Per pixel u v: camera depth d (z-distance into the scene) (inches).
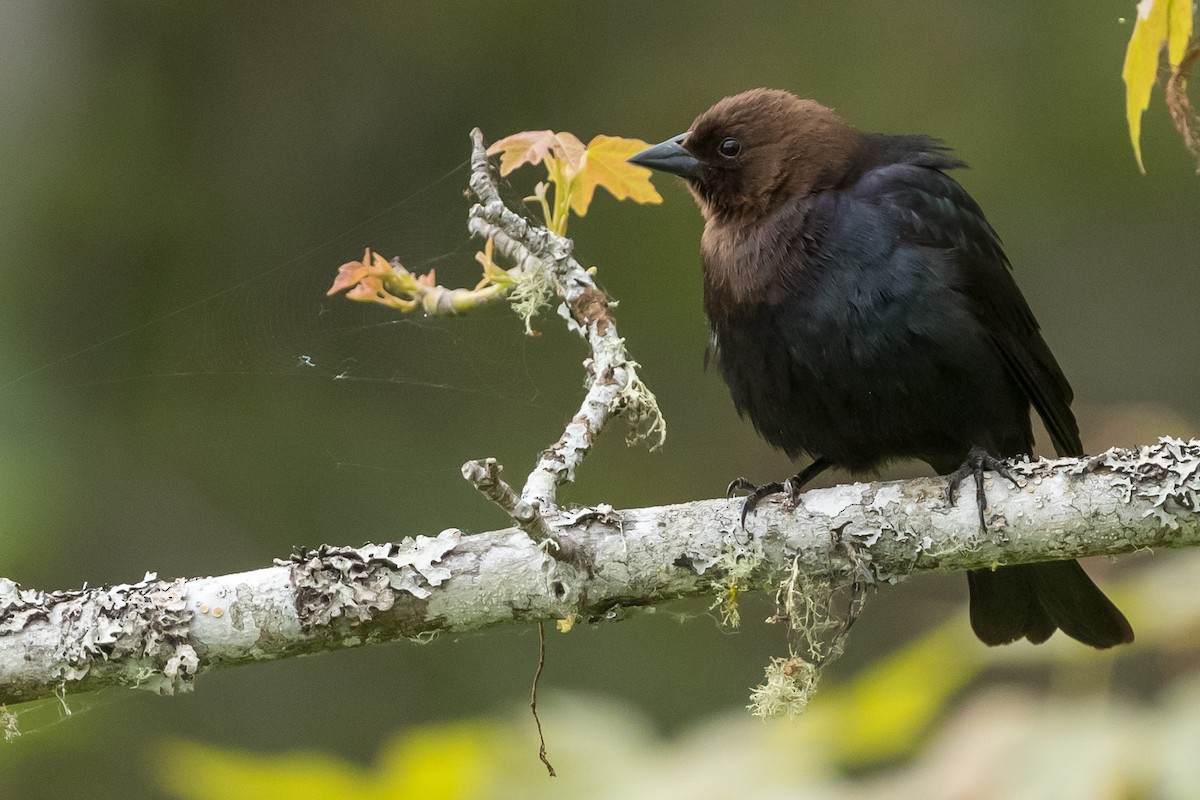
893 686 211.6
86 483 454.6
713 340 293.7
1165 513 218.2
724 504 229.5
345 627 215.0
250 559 464.8
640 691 474.6
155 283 494.3
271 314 380.5
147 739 437.1
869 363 267.6
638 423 246.2
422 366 414.3
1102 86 553.6
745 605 492.4
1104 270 564.4
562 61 548.1
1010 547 225.1
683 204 538.9
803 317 269.6
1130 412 266.4
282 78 531.2
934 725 214.5
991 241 286.5
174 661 211.0
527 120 541.3
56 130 498.6
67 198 490.3
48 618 212.2
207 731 446.9
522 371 458.3
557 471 231.5
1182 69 203.8
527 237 256.4
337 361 386.0
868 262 267.1
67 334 477.4
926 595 508.4
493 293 262.4
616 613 225.6
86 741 404.2
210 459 477.7
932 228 272.1
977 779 191.2
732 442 528.1
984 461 230.5
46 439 452.1
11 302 470.6
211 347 378.6
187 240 501.7
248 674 459.5
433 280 266.2
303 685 462.3
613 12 557.3
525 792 207.0
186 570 457.7
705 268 291.6
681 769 205.5
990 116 559.8
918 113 559.5
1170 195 558.9
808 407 279.0
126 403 476.4
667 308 537.3
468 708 465.4
